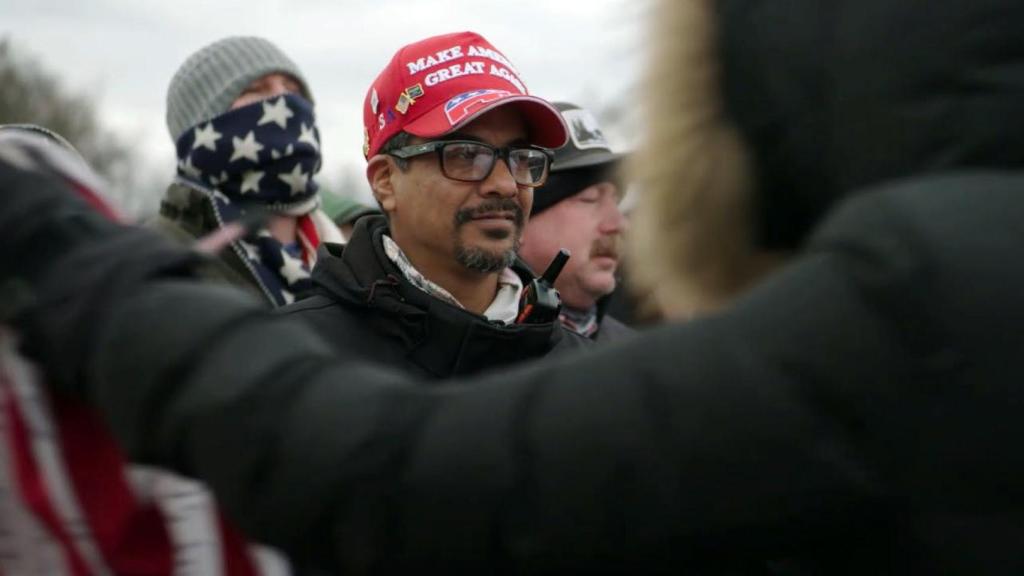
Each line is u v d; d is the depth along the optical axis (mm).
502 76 2459
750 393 826
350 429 873
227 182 3213
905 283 811
